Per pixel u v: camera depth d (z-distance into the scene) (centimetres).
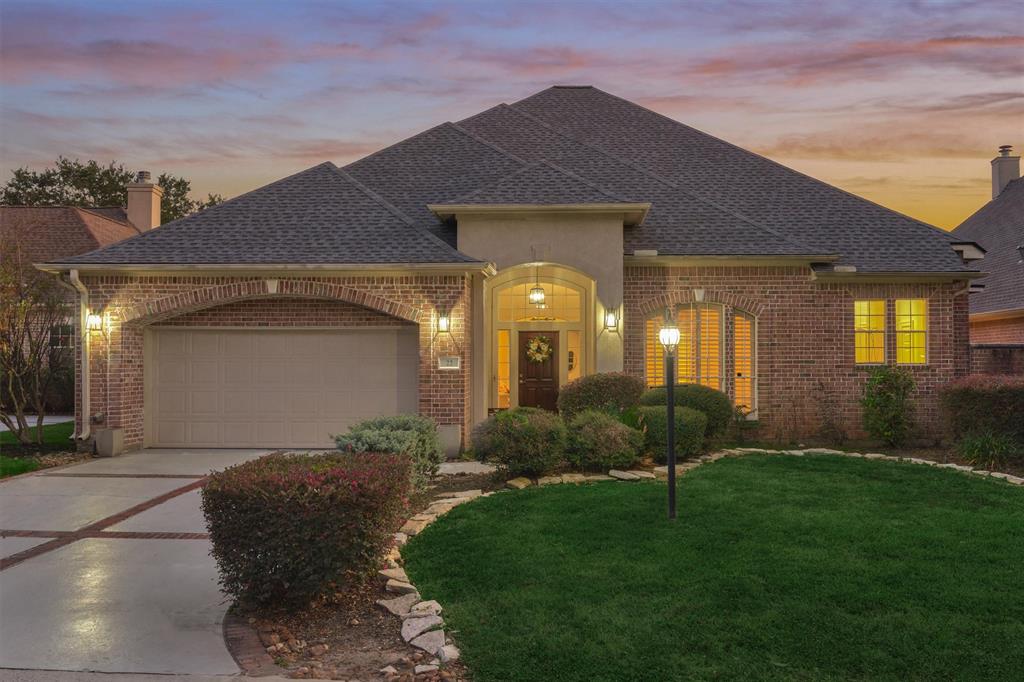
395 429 922
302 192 1491
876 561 592
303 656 446
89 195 4403
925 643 432
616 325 1392
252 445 1387
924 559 598
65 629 496
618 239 1400
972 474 990
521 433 961
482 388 1387
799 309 1472
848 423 1459
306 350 1390
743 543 643
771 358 1467
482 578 567
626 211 1373
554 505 802
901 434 1291
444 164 1677
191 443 1390
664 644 435
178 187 4647
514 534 689
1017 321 2050
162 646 465
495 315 1520
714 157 1803
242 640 474
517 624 471
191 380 1395
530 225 1400
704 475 969
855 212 1631
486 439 975
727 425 1249
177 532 771
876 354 1488
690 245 1469
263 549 498
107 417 1313
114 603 550
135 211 2794
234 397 1391
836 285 1473
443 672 410
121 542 730
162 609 536
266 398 1390
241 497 500
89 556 680
